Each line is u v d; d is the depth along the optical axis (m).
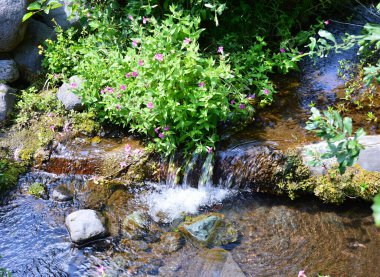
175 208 3.94
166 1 4.81
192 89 4.03
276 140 4.11
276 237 3.56
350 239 3.46
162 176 4.20
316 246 3.44
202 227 3.62
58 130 4.55
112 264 3.41
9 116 4.69
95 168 4.29
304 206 3.83
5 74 4.99
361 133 2.40
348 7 6.12
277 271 3.25
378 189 3.61
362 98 4.61
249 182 4.02
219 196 4.04
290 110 4.57
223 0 5.24
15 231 3.76
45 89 5.02
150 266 3.37
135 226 3.76
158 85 4.07
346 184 3.68
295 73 5.16
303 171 3.80
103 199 4.06
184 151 4.12
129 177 4.22
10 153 4.41
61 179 4.29
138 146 4.32
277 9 5.38
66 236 3.68
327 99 4.69
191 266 3.34
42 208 3.99
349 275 3.16
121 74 4.37
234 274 3.23
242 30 5.38
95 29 5.36
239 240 3.55
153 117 3.96
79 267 3.41
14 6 4.84
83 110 4.70
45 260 3.48
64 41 5.11
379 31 2.51
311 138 4.09
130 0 4.95
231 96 4.41
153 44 4.11
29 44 5.22
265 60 5.05
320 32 2.98
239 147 4.07
